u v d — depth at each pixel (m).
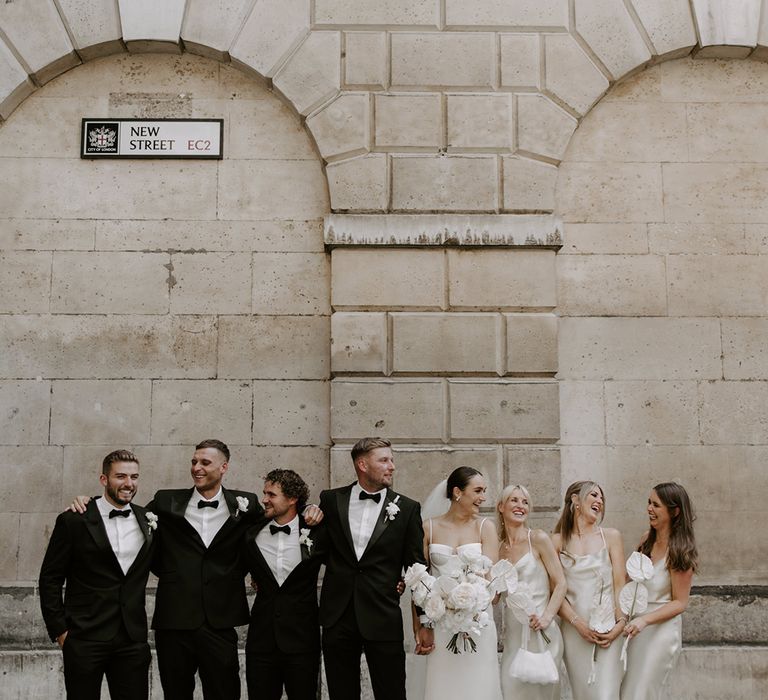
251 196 7.68
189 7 7.68
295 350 7.51
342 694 5.30
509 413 7.27
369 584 5.30
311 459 7.37
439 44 7.69
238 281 7.58
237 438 7.39
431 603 5.08
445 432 7.26
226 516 5.49
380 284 7.40
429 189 7.52
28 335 7.43
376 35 7.69
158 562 5.43
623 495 7.44
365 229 7.42
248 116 7.78
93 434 7.34
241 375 7.46
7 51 7.59
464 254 7.46
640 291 7.70
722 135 7.91
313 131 7.59
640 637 5.55
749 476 7.50
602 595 5.55
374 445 5.46
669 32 7.78
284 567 5.37
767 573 7.38
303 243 7.63
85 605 5.16
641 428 7.54
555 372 7.37
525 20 7.73
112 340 7.46
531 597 5.39
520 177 7.55
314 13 7.70
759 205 7.83
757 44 7.80
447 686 5.40
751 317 7.70
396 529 5.40
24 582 7.13
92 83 7.77
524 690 5.57
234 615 5.37
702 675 7.02
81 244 7.57
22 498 7.24
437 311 7.41
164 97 7.78
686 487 7.46
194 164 7.71
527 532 5.71
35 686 6.80
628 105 7.91
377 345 7.33
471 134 7.59
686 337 7.66
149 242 7.59
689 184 7.84
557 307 7.64
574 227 7.75
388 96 7.62
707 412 7.57
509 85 7.66
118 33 7.64
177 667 5.27
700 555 7.39
